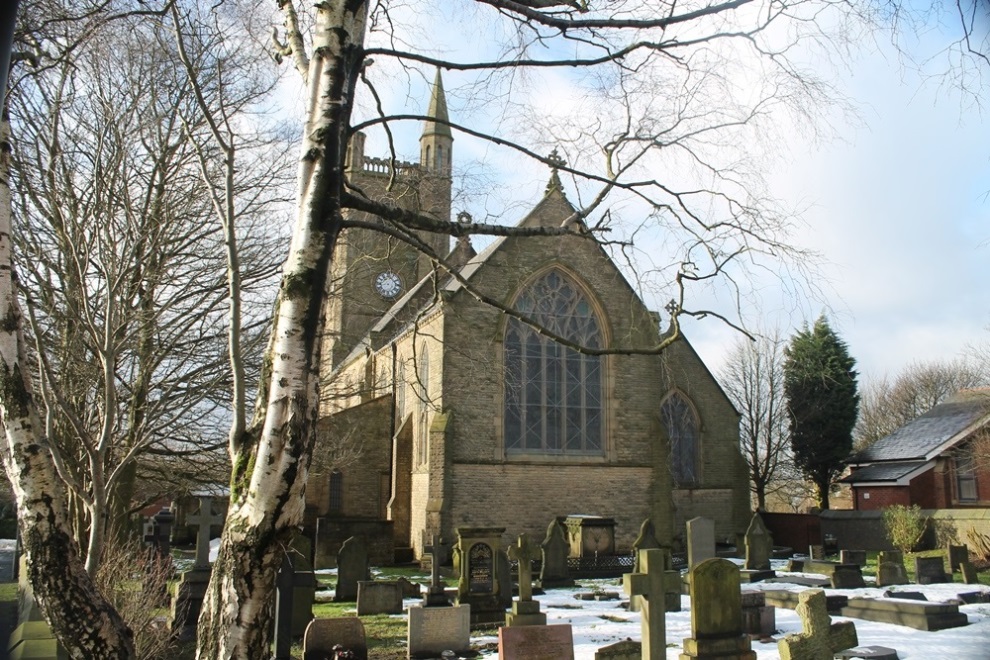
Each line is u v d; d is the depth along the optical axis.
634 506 31.73
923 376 71.06
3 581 23.20
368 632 16.02
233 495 6.41
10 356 6.56
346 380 39.53
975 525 29.47
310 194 6.90
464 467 29.66
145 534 22.95
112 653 6.62
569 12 9.04
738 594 11.92
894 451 39.09
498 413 30.39
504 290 31.20
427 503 29.41
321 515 34.38
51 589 6.46
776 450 50.12
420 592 20.89
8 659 11.50
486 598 17.66
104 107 12.45
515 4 8.26
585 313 32.66
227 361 17.95
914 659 12.66
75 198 12.17
